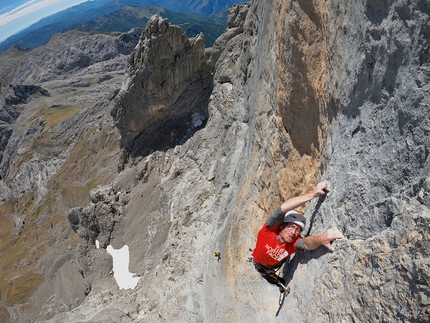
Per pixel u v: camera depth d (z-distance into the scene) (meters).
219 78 36.81
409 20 5.48
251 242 14.89
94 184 61.06
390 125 6.09
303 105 10.63
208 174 32.00
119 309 26.34
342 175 7.41
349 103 7.73
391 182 5.80
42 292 46.84
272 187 13.52
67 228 58.31
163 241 31.30
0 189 87.88
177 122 42.91
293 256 9.08
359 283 5.78
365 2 6.81
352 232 6.50
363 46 6.99
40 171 79.81
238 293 13.70
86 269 38.12
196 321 18.23
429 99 5.12
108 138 67.56
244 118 28.55
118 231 39.00
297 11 9.78
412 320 4.62
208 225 25.89
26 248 60.91
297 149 11.65
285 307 8.50
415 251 4.83
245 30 30.34
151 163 41.34
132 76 41.62
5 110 114.88
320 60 9.37
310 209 8.88
